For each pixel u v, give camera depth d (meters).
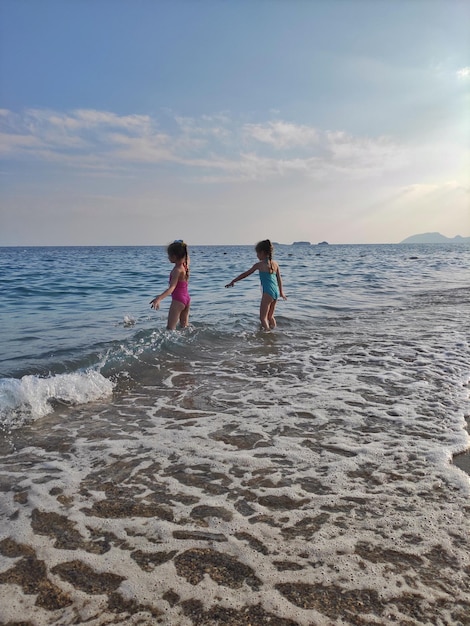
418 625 1.94
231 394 5.10
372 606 2.05
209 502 2.91
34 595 2.11
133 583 2.19
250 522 2.69
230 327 8.93
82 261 42.66
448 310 11.39
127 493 3.03
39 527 2.65
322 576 2.23
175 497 2.98
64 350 6.78
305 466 3.38
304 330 8.93
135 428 4.15
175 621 1.96
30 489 3.08
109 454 3.62
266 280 8.95
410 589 2.15
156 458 3.55
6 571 2.27
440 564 2.32
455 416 4.35
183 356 6.83
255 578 2.22
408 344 7.54
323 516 2.74
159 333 7.91
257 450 3.67
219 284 18.73
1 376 5.43
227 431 4.06
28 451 3.68
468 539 2.52
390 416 4.36
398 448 3.66
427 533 2.56
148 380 5.67
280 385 5.41
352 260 45.34
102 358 6.37
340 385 5.36
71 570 2.28
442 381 5.46
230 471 3.32
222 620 1.97
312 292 15.75
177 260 8.17
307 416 4.39
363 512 2.78
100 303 12.70
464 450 3.65
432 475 3.22
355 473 3.27
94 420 4.36
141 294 14.92
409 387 5.24
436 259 46.38
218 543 2.49
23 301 13.02
